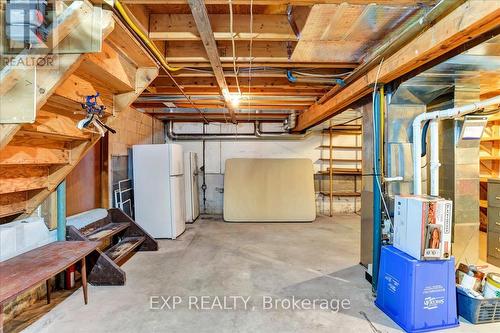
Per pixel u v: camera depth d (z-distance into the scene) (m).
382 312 2.18
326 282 2.71
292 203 5.55
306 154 6.29
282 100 4.05
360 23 1.89
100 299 2.36
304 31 1.99
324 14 1.77
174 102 4.18
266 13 2.00
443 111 2.10
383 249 2.25
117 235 3.68
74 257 2.08
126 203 4.28
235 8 1.93
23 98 1.43
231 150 6.28
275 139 6.27
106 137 3.74
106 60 1.92
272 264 3.19
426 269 1.95
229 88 3.50
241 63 2.51
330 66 2.60
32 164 2.14
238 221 5.48
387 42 2.05
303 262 3.26
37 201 2.39
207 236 4.41
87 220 3.12
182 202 4.64
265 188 5.65
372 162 2.92
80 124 1.97
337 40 2.16
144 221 4.24
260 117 5.68
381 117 2.51
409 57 1.88
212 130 6.26
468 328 1.95
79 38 1.46
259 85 3.29
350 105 3.40
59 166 2.42
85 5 1.45
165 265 3.16
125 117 4.31
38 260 2.01
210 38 1.90
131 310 2.18
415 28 1.70
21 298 2.15
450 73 2.05
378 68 2.27
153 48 2.05
